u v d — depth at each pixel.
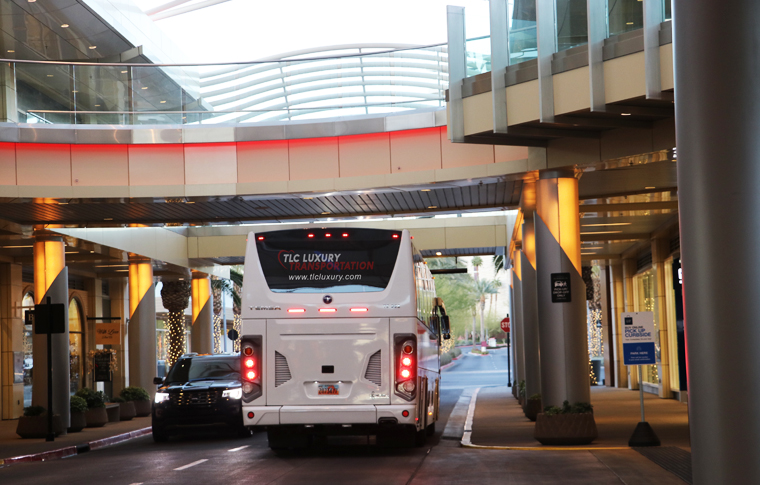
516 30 15.91
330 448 16.91
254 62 21.33
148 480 12.15
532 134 16.27
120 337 30.56
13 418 30.41
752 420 5.36
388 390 14.67
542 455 14.41
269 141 21.02
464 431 20.23
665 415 22.94
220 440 20.22
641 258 36.12
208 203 21.98
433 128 19.97
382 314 14.84
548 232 17.83
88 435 22.50
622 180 19.30
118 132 20.86
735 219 5.45
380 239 15.14
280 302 14.91
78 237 25.55
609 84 14.44
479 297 138.50
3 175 20.31
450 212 24.33
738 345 5.41
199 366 22.50
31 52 31.00
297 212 23.95
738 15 5.50
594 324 53.22
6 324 30.62
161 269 35.66
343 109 20.72
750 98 5.48
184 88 21.31
